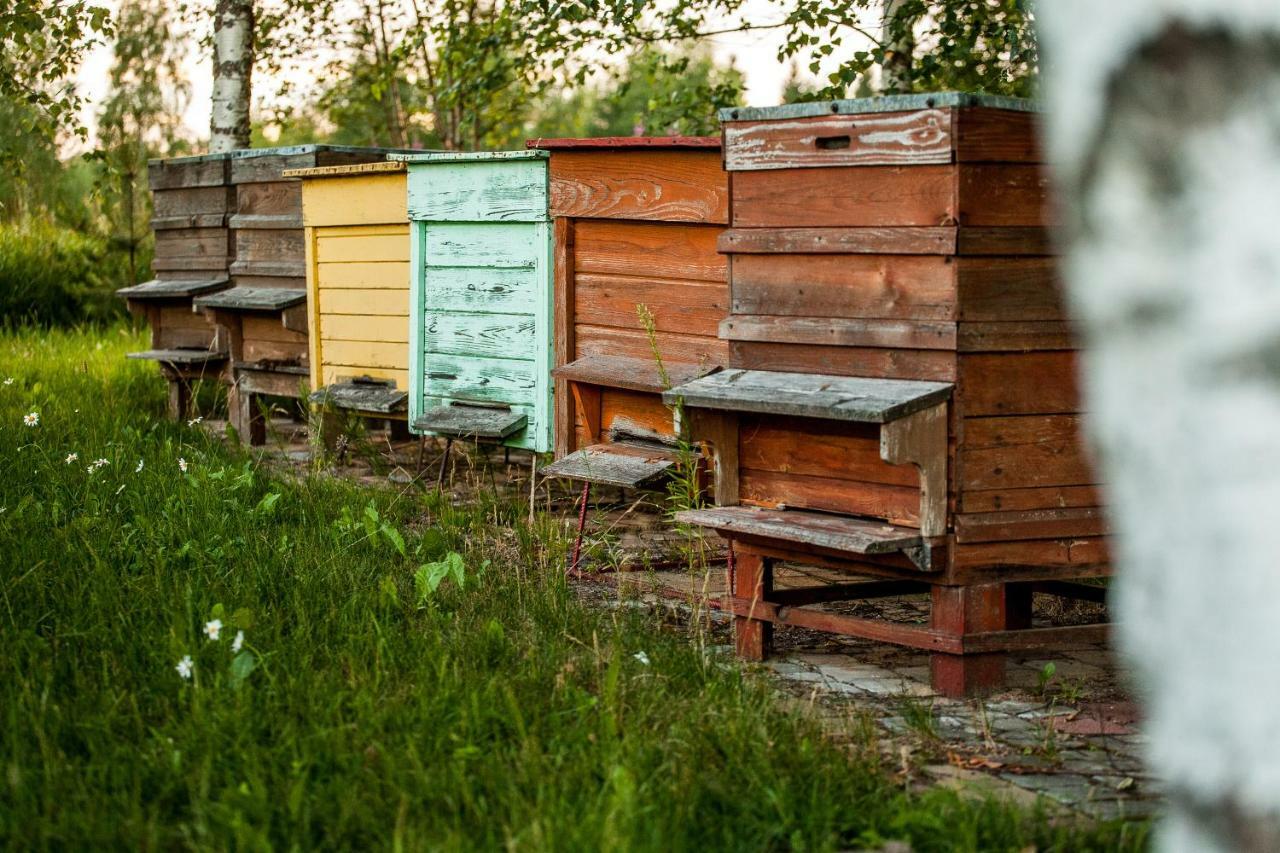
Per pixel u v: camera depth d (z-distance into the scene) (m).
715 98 11.12
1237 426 1.25
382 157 9.52
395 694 3.78
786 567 6.61
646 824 2.86
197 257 10.29
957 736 3.95
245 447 9.19
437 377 7.88
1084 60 1.28
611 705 3.61
